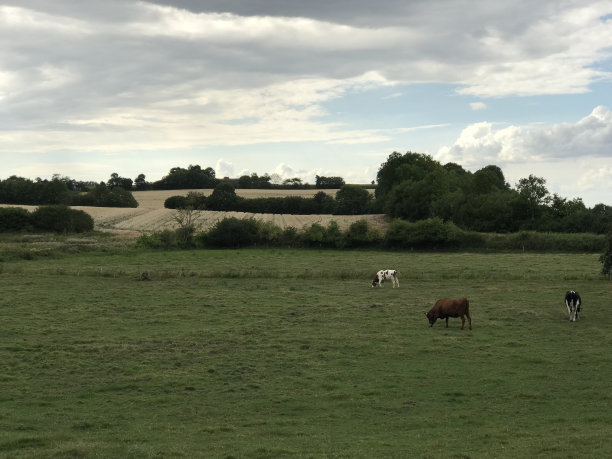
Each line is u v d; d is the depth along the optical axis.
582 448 13.20
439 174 105.50
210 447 14.10
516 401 18.17
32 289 40.00
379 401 18.31
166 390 19.53
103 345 24.84
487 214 91.00
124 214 119.69
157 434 15.43
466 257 63.22
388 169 125.06
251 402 18.38
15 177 159.75
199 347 24.77
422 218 104.06
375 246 73.25
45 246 67.38
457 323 29.64
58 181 146.12
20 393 19.11
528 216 89.19
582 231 82.12
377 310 33.09
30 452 13.59
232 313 32.09
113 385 19.95
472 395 18.81
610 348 24.20
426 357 23.27
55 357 23.16
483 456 12.88
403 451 13.56
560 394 18.67
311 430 15.80
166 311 32.59
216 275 47.69
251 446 14.19
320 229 74.19
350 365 22.33
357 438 14.95
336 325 29.06
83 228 93.38
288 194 168.62
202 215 116.38
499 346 24.83
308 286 42.62
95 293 38.56
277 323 29.48
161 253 67.56
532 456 12.77
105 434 15.48
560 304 34.38
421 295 38.44
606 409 17.19
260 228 74.94
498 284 43.00
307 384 20.11
